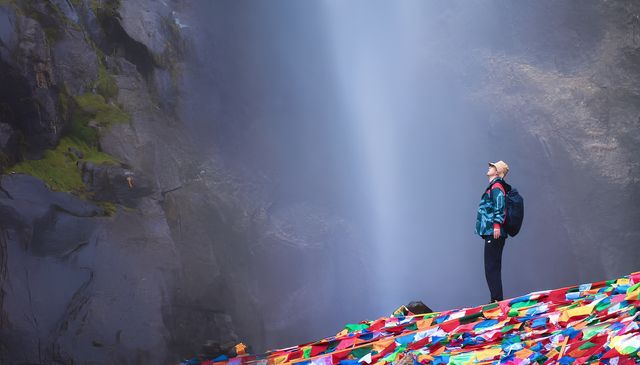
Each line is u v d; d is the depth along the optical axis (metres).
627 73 54.47
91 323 28.64
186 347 34.81
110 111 36.56
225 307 39.66
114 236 30.75
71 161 32.59
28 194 28.70
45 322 27.61
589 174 53.09
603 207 52.84
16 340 26.84
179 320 35.38
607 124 54.06
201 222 39.19
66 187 31.03
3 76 30.58
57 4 36.97
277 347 44.19
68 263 28.88
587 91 54.78
